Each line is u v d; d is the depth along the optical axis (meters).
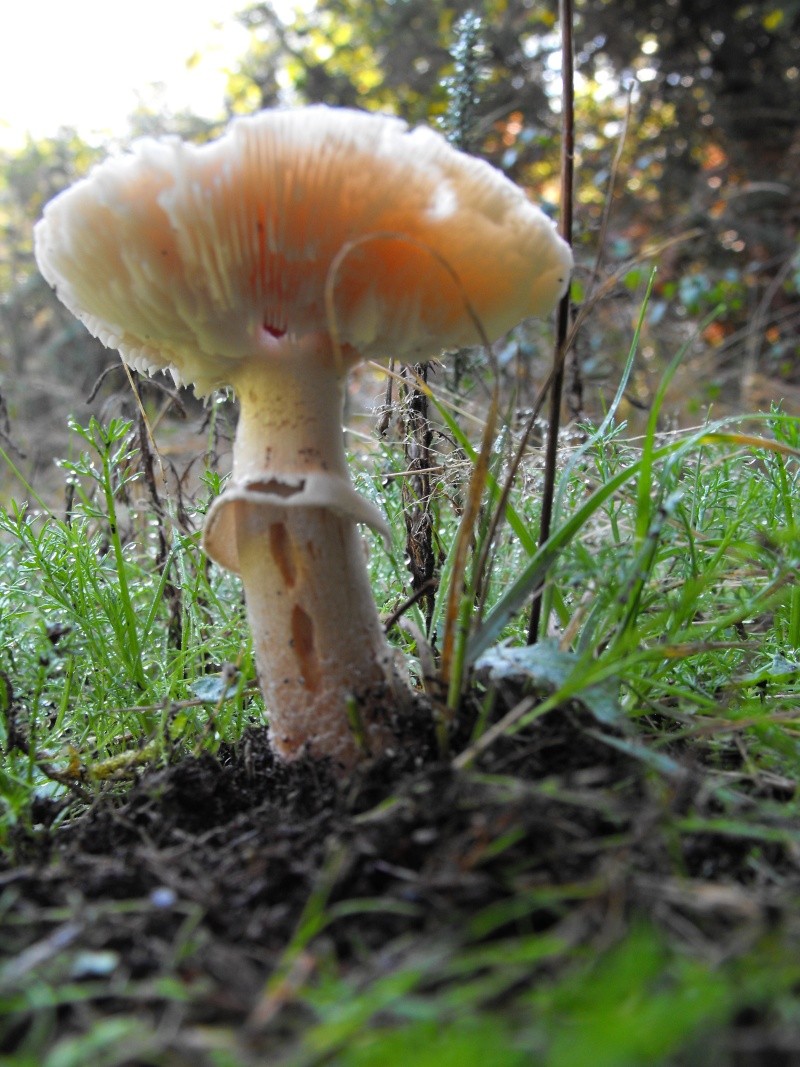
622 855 0.13
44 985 0.12
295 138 0.15
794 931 0.12
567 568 0.19
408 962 0.12
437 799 0.15
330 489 0.18
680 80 0.93
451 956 0.12
